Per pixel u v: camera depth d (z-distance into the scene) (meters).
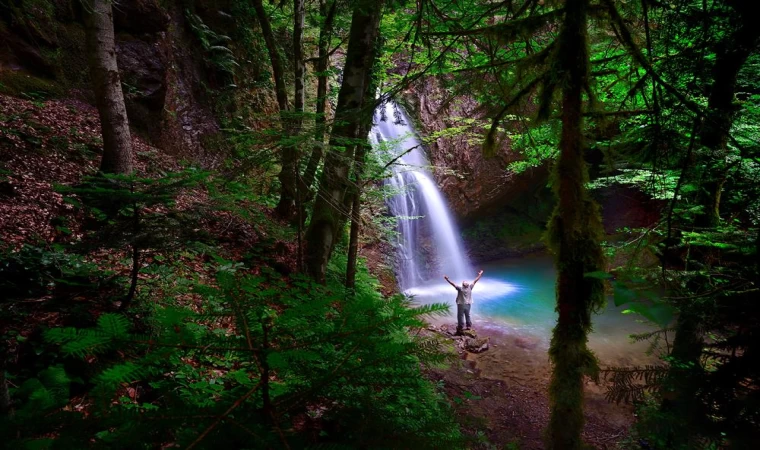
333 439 1.39
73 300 3.12
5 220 4.21
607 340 8.42
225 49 10.13
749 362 1.52
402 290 11.51
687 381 1.58
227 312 1.33
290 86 11.98
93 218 4.89
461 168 14.70
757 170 2.49
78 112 7.27
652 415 1.66
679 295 1.82
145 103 8.23
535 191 17.50
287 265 5.92
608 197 14.62
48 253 3.39
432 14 3.71
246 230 6.11
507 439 5.12
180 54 9.52
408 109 6.67
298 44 7.67
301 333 1.39
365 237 11.27
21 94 6.67
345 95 6.31
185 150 8.91
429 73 3.89
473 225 17.02
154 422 0.98
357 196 6.55
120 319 1.12
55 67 7.41
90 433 0.96
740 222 2.91
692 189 3.15
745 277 1.85
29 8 7.11
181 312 1.24
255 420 1.12
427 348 1.45
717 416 1.48
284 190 7.55
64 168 5.68
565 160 1.97
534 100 2.32
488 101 3.27
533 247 17.06
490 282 13.77
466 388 6.20
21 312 2.76
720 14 2.21
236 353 1.25
